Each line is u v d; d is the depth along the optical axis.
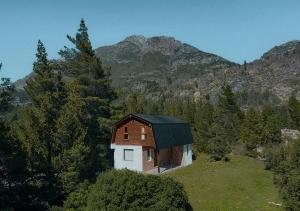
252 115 78.69
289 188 41.78
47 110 45.53
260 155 67.38
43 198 41.12
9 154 39.06
